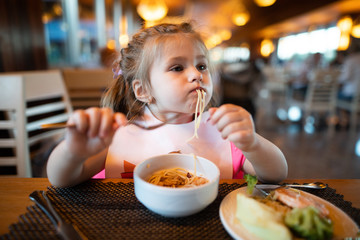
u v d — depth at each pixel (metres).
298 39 9.13
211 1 7.50
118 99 0.91
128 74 0.84
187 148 0.80
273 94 5.56
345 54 6.42
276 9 8.23
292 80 4.66
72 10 3.79
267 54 10.99
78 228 0.45
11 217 0.48
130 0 6.20
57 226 0.45
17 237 0.42
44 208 0.50
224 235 0.44
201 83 0.68
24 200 0.55
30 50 2.36
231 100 3.64
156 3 5.11
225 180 0.67
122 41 4.70
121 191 0.60
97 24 4.71
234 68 7.22
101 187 0.62
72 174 0.58
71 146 0.47
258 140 0.59
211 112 0.52
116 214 0.50
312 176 2.25
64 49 3.85
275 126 4.02
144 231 0.45
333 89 3.71
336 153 2.83
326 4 5.80
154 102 0.78
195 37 0.75
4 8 2.03
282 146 3.07
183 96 0.66
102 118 0.44
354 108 3.73
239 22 8.70
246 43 14.09
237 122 0.50
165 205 0.45
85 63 4.19
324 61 6.93
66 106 1.50
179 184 0.55
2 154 1.40
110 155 0.80
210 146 0.82
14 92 1.10
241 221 0.43
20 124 1.11
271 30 10.40
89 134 0.44
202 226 0.46
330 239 0.39
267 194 0.54
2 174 1.41
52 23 3.46
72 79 1.90
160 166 0.61
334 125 4.03
